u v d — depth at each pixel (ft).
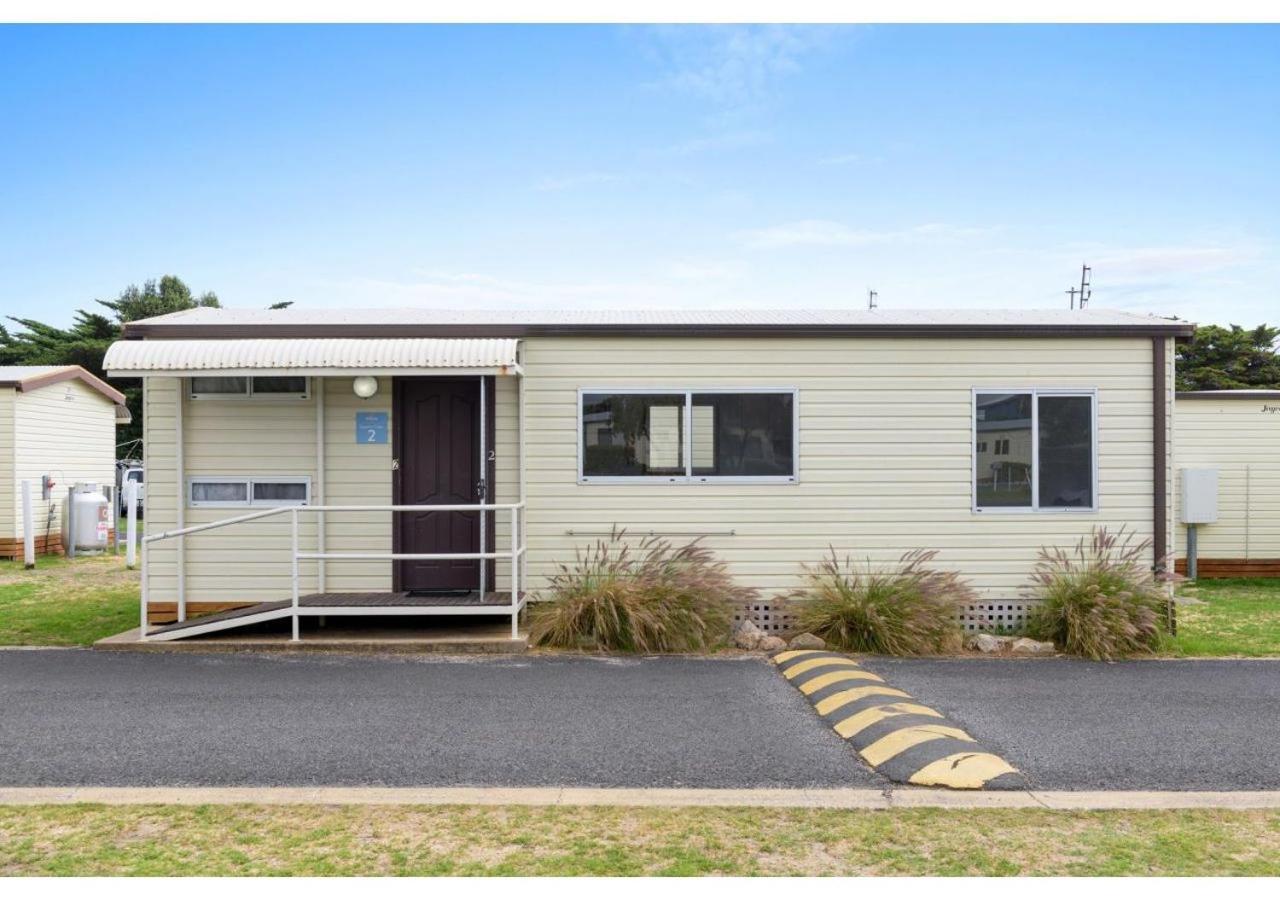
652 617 29.17
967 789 17.48
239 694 23.94
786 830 15.42
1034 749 20.02
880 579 31.55
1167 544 32.71
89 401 62.44
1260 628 34.76
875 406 32.71
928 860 14.26
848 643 30.14
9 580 45.03
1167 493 32.68
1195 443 49.96
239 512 32.32
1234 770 18.79
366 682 25.29
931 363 32.73
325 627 32.07
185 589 32.22
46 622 33.81
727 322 32.81
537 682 25.45
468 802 16.56
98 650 29.09
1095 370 32.83
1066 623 30.42
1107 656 29.35
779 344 32.63
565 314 36.17
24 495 50.37
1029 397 32.76
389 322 32.48
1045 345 32.81
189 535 32.17
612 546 32.27
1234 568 49.80
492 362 29.25
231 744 19.80
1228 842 15.08
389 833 15.12
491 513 32.45
